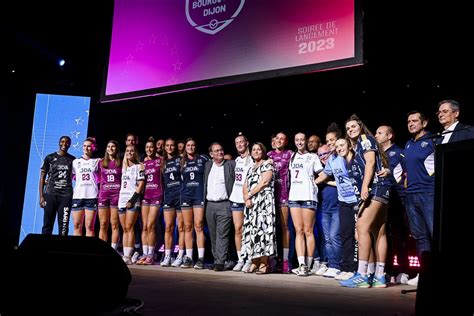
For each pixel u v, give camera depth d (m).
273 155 4.86
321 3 4.33
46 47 6.95
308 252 4.28
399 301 2.49
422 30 5.07
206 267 4.71
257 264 4.30
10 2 6.07
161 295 2.40
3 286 1.52
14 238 6.96
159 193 4.95
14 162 7.16
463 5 4.69
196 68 5.06
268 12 4.65
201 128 7.54
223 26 4.94
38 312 1.52
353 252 3.74
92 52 7.02
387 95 5.95
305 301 2.38
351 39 4.10
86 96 7.35
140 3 5.67
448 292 1.38
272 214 4.22
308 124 6.65
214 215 4.52
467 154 1.47
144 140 7.67
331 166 4.02
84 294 1.57
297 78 6.41
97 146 7.37
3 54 6.86
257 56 4.65
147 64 5.46
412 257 4.25
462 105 5.23
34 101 7.30
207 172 4.64
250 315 1.88
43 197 5.51
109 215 5.25
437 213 1.52
